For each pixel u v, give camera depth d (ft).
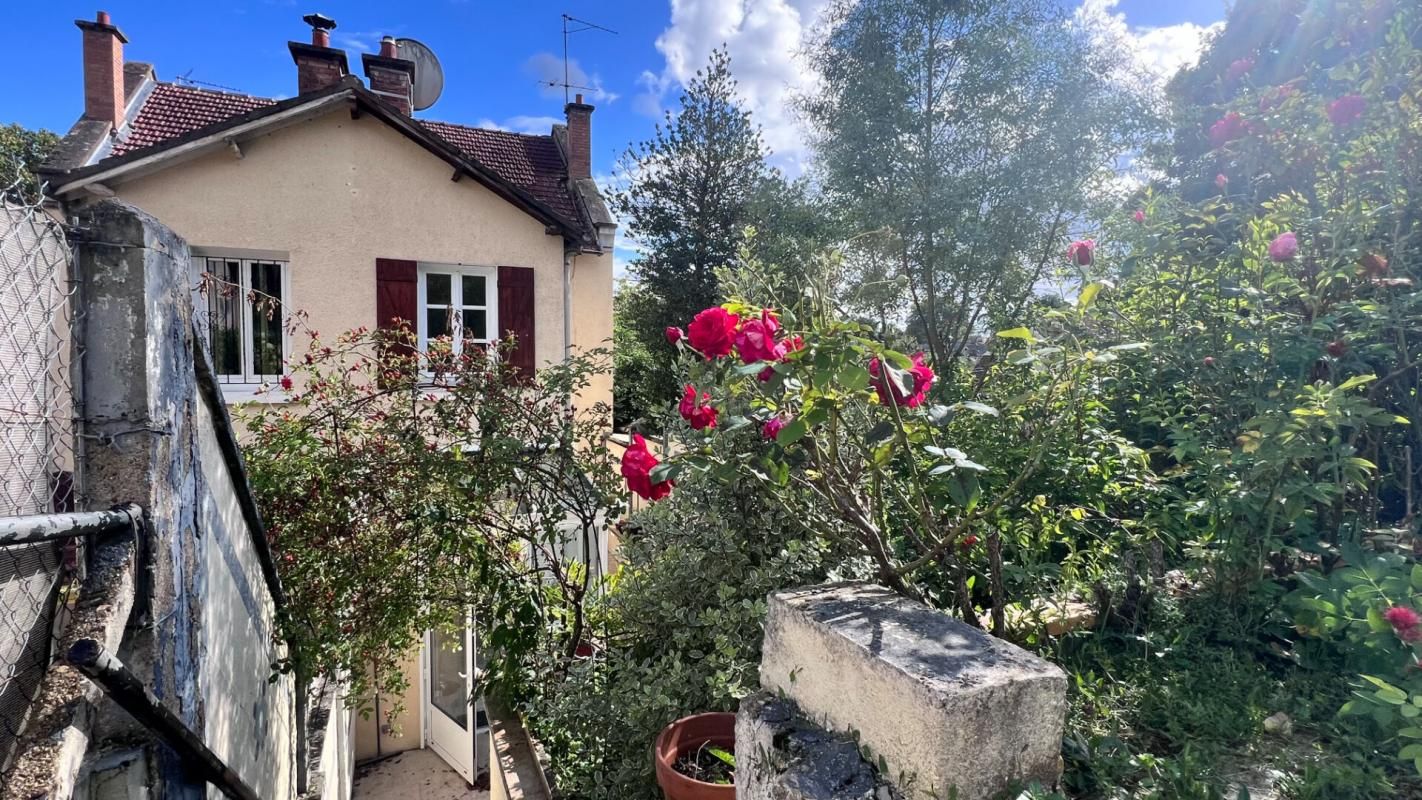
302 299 23.57
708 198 48.08
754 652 8.77
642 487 7.80
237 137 22.03
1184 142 17.25
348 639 13.28
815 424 6.39
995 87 19.47
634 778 9.13
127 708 4.89
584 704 10.07
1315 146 8.98
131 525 5.64
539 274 27.14
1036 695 4.67
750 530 9.93
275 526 12.57
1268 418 6.50
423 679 25.44
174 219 21.99
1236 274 8.20
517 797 10.87
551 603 14.35
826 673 5.63
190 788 6.49
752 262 9.50
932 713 4.38
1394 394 8.05
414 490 13.32
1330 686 6.44
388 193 24.56
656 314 47.91
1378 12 9.20
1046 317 8.18
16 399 5.02
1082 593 8.41
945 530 7.11
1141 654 7.38
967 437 9.16
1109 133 18.94
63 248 5.52
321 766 14.92
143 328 5.85
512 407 13.92
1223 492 7.23
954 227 19.67
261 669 10.61
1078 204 19.56
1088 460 8.38
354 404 13.87
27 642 5.02
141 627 5.84
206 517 7.56
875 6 20.58
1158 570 8.45
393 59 30.50
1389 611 5.11
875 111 20.58
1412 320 7.69
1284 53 12.64
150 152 20.98
